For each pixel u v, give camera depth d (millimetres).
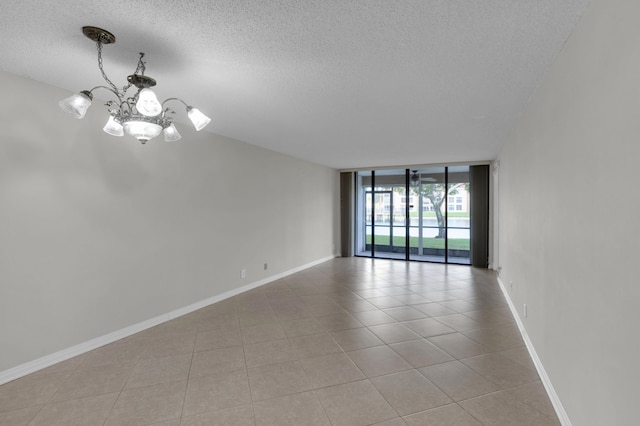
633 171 1146
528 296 2979
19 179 2459
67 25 1783
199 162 4102
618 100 1259
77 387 2330
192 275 4012
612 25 1312
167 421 1963
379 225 8688
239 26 1781
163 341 3129
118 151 3158
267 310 4062
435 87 2668
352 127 3980
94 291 2963
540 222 2529
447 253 7363
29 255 2516
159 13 1662
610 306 1334
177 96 2891
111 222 3100
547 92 2354
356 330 3408
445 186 7586
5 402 2146
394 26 1778
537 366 2566
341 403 2150
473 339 3170
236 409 2086
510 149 4195
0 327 2359
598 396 1453
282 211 5914
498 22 1734
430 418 1990
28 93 2504
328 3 1570
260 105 3143
